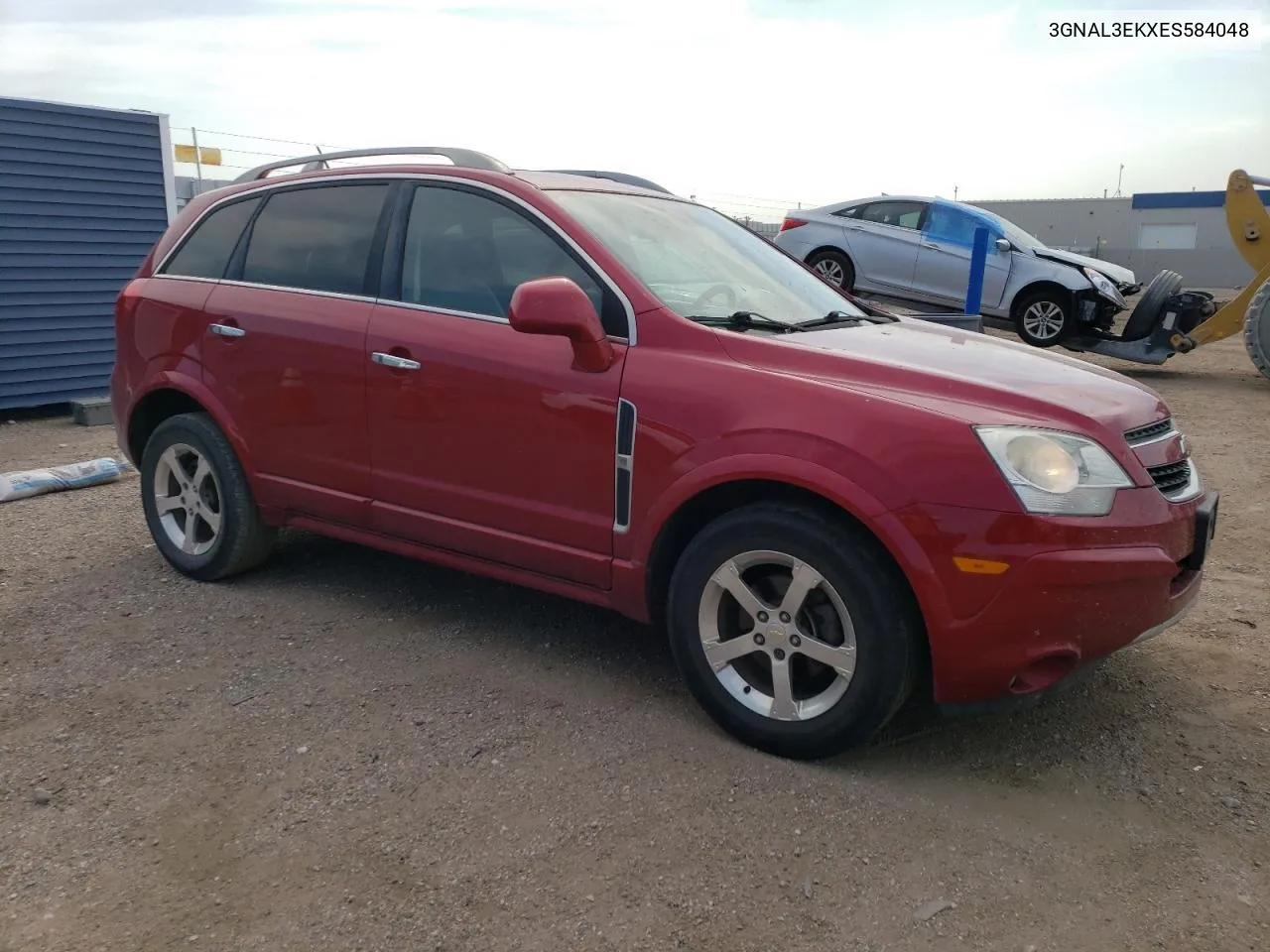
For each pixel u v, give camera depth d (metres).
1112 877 2.62
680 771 3.08
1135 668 3.83
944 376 3.07
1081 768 3.13
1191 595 3.15
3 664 3.80
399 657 3.88
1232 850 2.72
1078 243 55.31
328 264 4.17
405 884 2.57
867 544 2.92
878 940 2.39
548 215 3.64
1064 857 2.70
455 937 2.39
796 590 3.03
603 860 2.66
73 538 5.32
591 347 3.32
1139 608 2.88
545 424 3.46
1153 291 12.23
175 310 4.56
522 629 4.16
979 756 3.20
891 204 13.45
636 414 3.27
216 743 3.24
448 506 3.77
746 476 3.05
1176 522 2.98
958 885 2.58
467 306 3.75
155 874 2.61
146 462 4.73
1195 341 12.14
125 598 4.46
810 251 13.77
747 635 3.15
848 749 3.05
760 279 4.11
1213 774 3.09
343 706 3.48
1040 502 2.77
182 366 4.53
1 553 5.07
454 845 2.72
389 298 3.94
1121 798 2.97
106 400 9.27
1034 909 2.49
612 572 3.41
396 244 3.98
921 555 2.80
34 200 9.23
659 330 3.35
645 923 2.44
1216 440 8.24
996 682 2.85
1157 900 2.52
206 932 2.40
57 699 3.53
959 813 2.88
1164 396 10.95
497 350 3.58
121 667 3.78
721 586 3.17
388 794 2.95
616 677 3.72
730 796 2.95
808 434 2.97
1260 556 5.13
